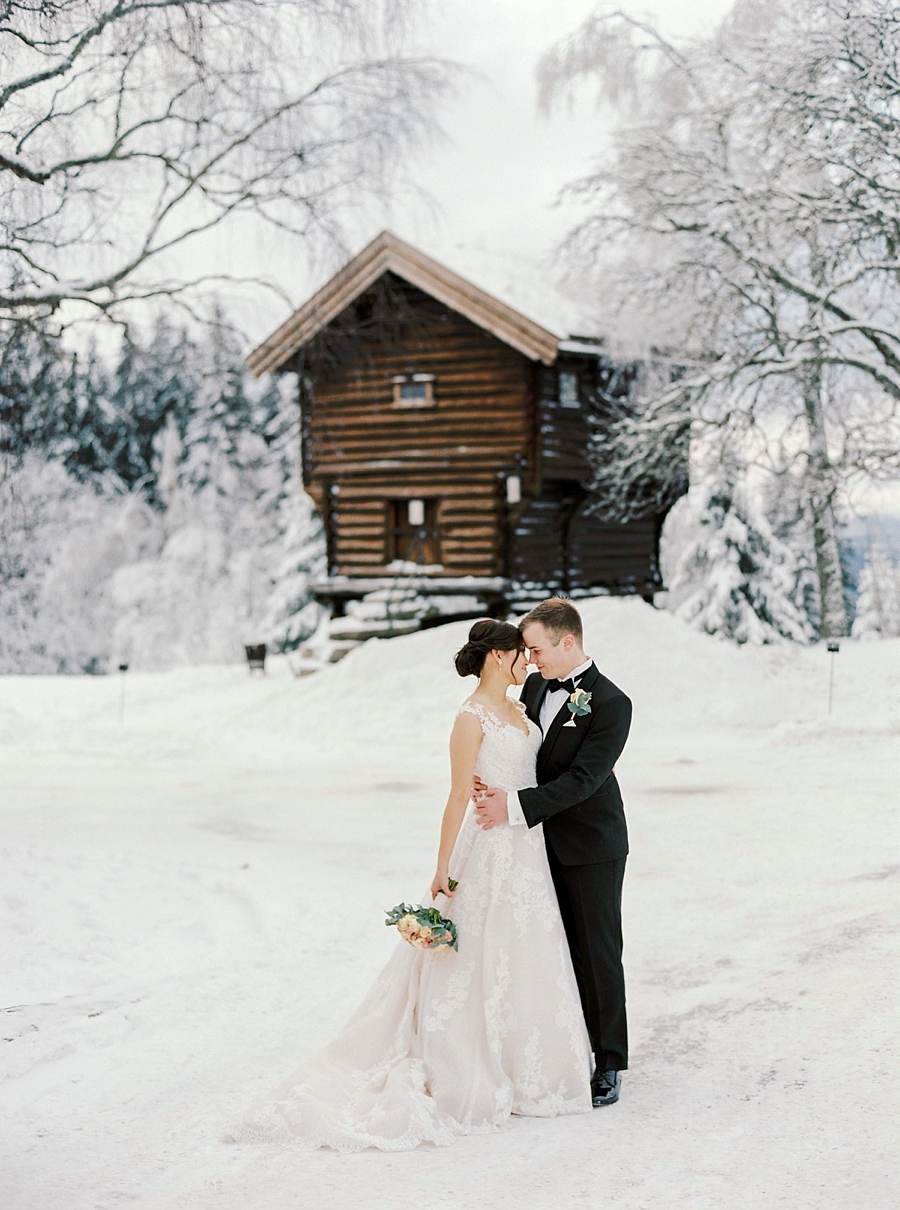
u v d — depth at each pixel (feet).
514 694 18.31
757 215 58.95
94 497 145.28
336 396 79.00
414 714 58.13
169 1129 12.65
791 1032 14.23
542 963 13.17
